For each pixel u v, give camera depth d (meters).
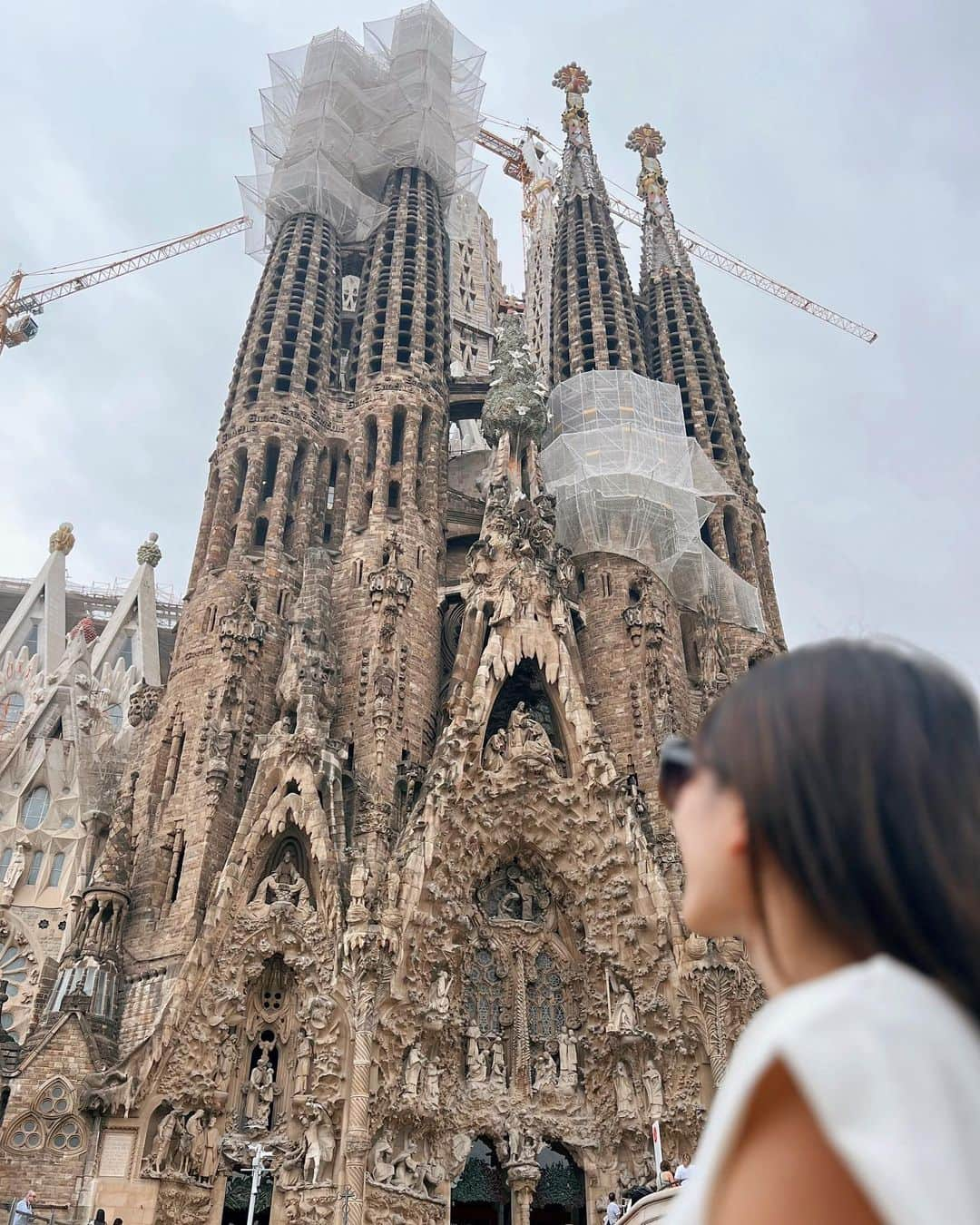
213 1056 50.03
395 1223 48.69
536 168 172.25
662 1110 53.56
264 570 70.19
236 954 52.44
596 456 83.38
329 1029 51.03
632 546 80.25
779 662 2.34
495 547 71.00
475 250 136.88
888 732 2.02
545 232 141.88
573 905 60.69
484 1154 56.31
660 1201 20.17
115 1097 47.94
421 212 95.19
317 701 63.03
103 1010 52.22
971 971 1.86
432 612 73.38
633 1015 55.81
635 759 68.94
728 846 2.16
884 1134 1.56
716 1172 1.78
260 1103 50.44
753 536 91.56
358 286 94.56
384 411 80.88
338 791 58.88
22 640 104.25
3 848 77.56
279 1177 48.50
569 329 97.94
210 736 60.97
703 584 81.50
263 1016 52.75
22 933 72.00
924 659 2.19
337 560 74.25
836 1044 1.68
